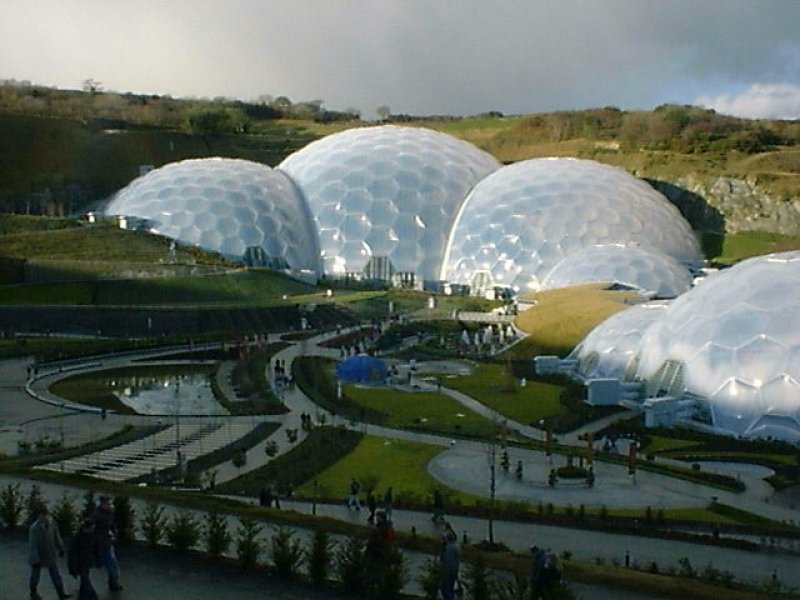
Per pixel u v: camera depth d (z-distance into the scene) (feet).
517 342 259.80
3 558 69.10
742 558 95.91
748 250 456.04
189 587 64.34
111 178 508.94
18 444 143.23
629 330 211.00
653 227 395.14
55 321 274.57
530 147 633.61
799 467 140.87
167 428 162.20
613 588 68.85
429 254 407.44
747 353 169.78
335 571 67.97
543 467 137.39
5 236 344.28
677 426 169.68
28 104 619.67
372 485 120.26
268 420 171.32
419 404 188.55
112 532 67.41
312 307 320.09
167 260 346.13
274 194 416.46
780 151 565.12
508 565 72.33
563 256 376.68
